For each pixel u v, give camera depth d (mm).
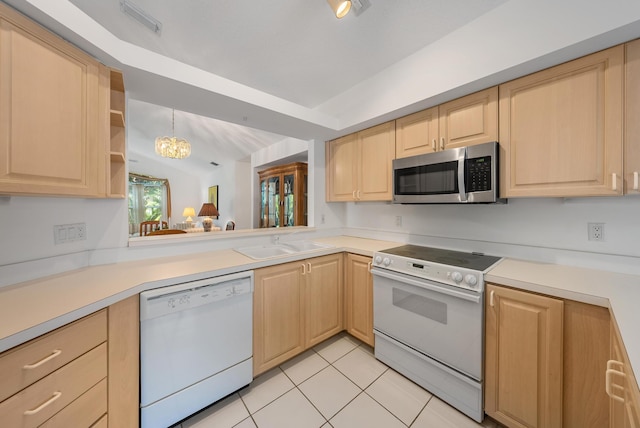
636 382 541
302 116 2012
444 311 1424
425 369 1546
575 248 1402
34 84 913
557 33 1105
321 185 2650
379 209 2480
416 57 1653
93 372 939
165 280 1205
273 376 1683
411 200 1798
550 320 1080
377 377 1670
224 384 1436
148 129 3994
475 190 1453
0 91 828
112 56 1174
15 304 887
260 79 1978
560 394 1062
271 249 2154
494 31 1297
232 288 1434
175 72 1383
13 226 1102
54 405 803
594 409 991
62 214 1281
